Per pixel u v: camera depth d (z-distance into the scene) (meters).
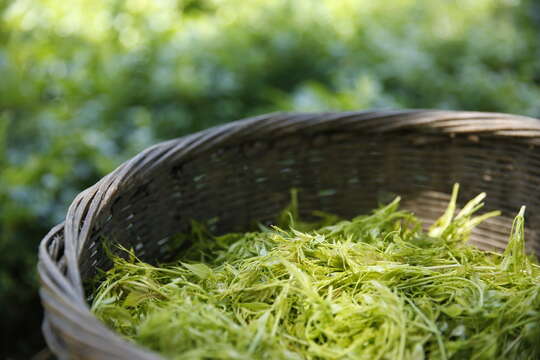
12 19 1.43
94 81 1.19
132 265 0.66
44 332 0.56
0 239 0.99
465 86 1.30
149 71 1.20
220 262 0.72
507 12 1.89
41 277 0.57
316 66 1.32
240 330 0.60
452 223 0.75
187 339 0.59
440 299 0.64
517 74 1.55
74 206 0.63
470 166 0.77
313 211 0.79
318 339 0.63
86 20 1.40
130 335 0.62
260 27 1.37
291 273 0.64
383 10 1.60
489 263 0.71
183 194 0.74
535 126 0.72
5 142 1.10
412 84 1.30
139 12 1.42
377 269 0.66
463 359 0.61
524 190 0.75
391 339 0.61
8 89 1.15
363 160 0.79
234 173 0.77
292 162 0.78
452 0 1.85
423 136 0.77
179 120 1.15
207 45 1.25
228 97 1.20
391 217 0.75
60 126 1.11
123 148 1.12
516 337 0.63
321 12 1.44
